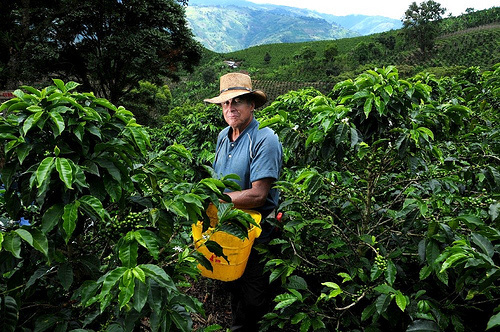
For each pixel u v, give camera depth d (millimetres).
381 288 1788
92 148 1557
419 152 2096
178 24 22938
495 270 1448
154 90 32031
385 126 2127
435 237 1808
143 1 20016
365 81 2150
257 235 2203
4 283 1534
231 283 2504
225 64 108562
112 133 1608
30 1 18156
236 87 2418
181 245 1871
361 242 2318
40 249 1277
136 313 1374
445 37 101188
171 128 7051
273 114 3652
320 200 2680
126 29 20719
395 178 2785
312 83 78500
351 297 2061
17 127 1402
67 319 1475
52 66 20500
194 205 1582
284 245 2305
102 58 20688
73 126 1438
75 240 1709
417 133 1930
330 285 1903
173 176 1759
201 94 70375
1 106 1398
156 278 1256
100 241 1882
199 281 3578
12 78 15828
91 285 1358
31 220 1640
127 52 19609
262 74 97938
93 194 1445
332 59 93125
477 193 2539
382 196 2867
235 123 2471
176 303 1459
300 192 2273
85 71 22406
